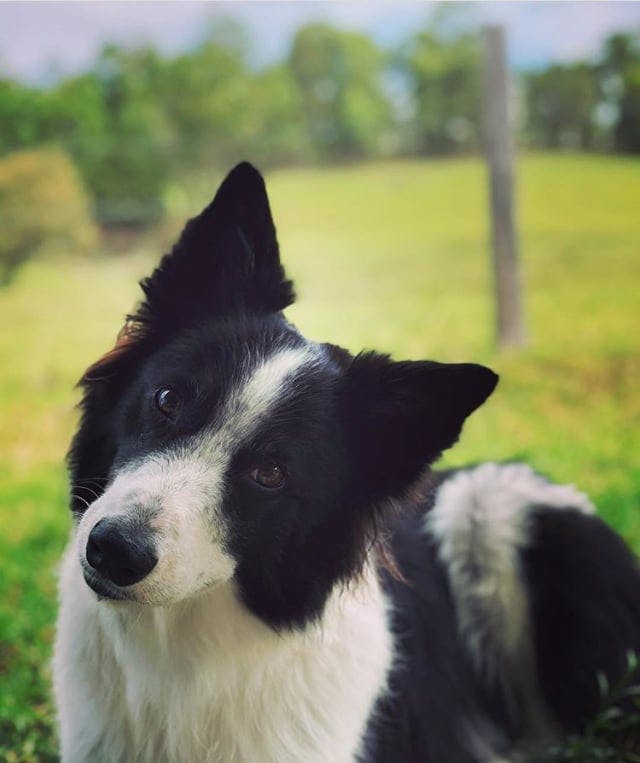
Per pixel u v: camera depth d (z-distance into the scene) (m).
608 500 1.04
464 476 0.73
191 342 0.51
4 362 1.66
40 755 0.66
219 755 0.53
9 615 0.83
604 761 0.67
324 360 0.52
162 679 0.52
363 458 0.53
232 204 0.53
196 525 0.46
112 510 0.44
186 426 0.48
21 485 1.16
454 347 1.73
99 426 0.52
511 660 0.71
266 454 0.48
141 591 0.45
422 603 0.65
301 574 0.51
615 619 0.69
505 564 0.70
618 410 1.42
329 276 2.26
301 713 0.52
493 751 0.69
